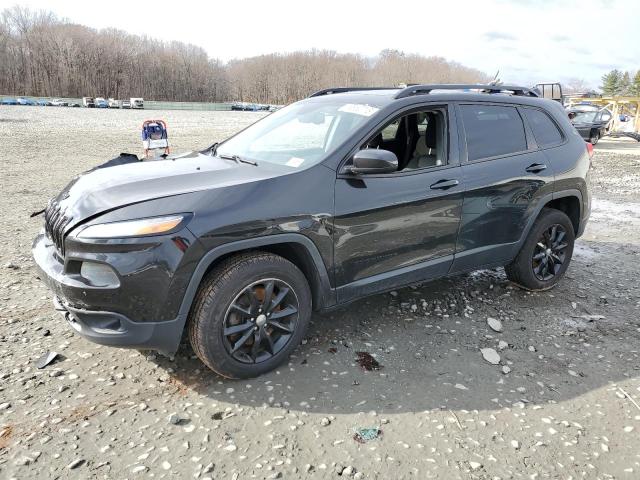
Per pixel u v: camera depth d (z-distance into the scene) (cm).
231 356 303
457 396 310
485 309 434
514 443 270
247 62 14650
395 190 347
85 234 269
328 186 322
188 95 12562
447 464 253
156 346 285
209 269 303
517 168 414
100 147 1739
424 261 377
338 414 288
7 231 629
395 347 364
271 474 242
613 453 266
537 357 361
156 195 287
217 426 274
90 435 264
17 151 1537
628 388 326
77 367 325
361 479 241
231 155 385
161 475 239
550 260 468
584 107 2312
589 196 489
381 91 411
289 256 339
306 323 332
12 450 251
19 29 11425
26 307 408
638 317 430
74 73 11038
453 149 383
